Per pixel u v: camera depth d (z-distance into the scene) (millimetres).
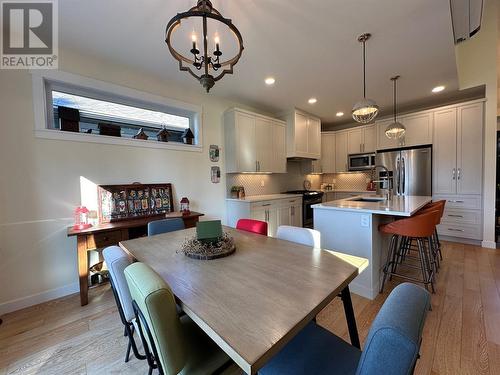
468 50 3451
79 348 1626
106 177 2611
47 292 2260
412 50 2445
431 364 1396
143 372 1423
